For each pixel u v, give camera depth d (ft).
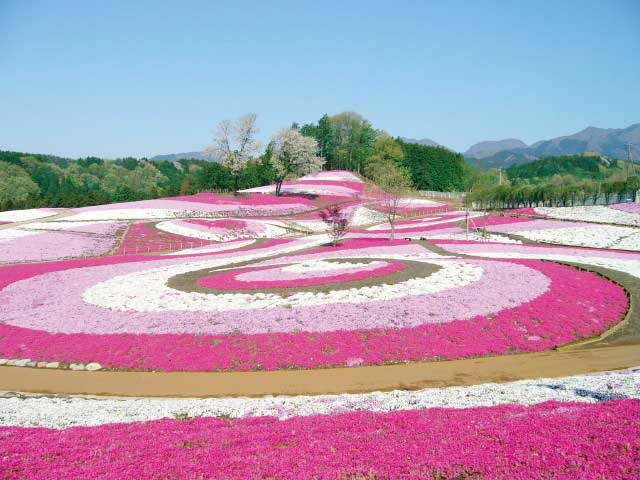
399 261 130.93
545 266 118.01
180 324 85.25
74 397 63.05
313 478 33.50
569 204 285.43
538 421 40.04
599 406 42.78
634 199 258.98
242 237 230.68
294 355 73.67
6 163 521.24
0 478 34.37
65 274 130.62
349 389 62.59
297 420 45.55
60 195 375.45
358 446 38.09
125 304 99.40
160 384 67.26
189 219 255.91
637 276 109.60
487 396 51.55
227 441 40.40
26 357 78.69
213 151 357.41
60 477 34.35
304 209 321.52
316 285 104.53
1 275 130.21
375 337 78.02
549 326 81.87
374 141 548.72
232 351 75.51
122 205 287.89
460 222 237.66
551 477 31.35
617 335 80.12
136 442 40.96
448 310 86.58
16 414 52.70
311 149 368.89
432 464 34.45
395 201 192.24
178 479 33.91
